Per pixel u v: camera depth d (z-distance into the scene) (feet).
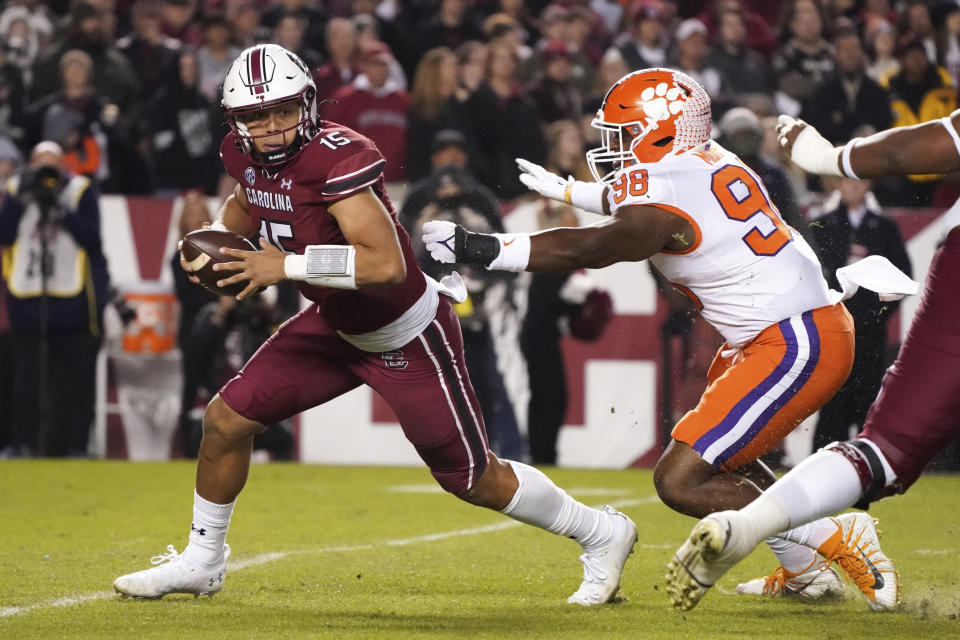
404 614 42.55
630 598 46.70
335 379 44.42
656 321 93.56
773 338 42.42
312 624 40.32
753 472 44.70
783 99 115.85
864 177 39.45
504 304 93.76
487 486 43.98
